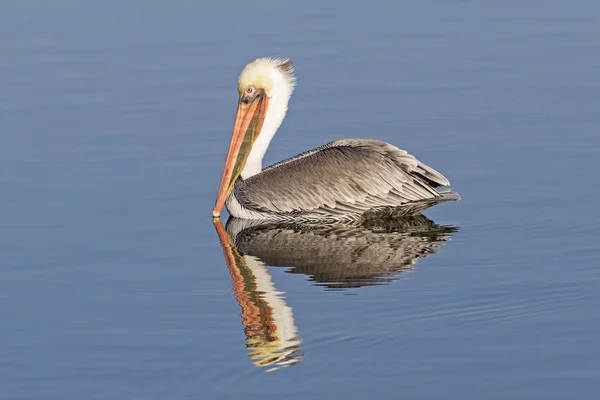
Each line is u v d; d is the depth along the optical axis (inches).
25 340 453.4
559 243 552.7
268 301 489.4
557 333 428.5
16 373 421.7
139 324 468.4
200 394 394.0
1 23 1022.4
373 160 631.2
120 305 492.7
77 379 414.0
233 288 512.1
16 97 840.9
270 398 385.7
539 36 951.0
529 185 647.1
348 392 386.6
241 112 681.0
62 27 1010.1
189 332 457.4
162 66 906.7
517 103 798.5
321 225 624.4
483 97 814.5
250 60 908.0
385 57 908.6
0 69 904.9
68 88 861.2
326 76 869.2
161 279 526.9
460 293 482.3
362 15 1024.2
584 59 888.3
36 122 786.2
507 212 608.4
